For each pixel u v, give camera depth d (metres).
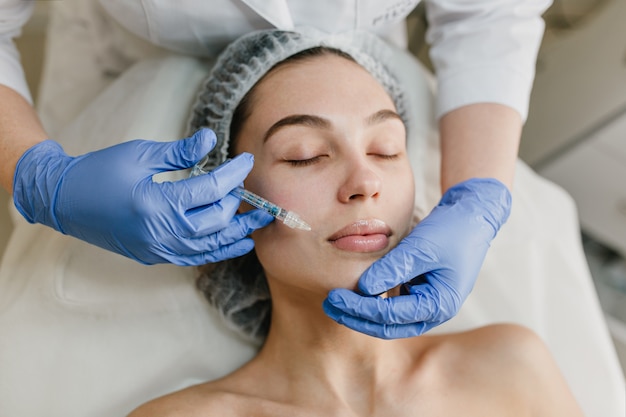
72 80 1.54
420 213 1.33
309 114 1.00
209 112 1.17
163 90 1.26
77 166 1.00
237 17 1.17
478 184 1.16
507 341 1.25
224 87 1.13
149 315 1.25
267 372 1.17
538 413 1.18
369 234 0.97
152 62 1.35
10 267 1.23
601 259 2.17
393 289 1.13
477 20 1.34
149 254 0.99
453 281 1.03
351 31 1.22
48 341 1.18
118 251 1.02
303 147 0.99
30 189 1.02
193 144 0.96
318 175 0.99
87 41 1.45
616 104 1.84
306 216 0.97
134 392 1.22
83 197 0.97
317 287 0.98
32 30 2.19
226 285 1.24
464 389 1.16
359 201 0.96
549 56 2.02
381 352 1.12
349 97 1.02
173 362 1.26
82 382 1.19
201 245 0.98
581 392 1.37
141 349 1.24
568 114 1.97
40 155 1.04
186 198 0.94
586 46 1.91
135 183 0.95
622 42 1.81
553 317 1.45
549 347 1.42
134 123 1.23
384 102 1.06
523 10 1.33
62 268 1.18
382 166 1.03
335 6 1.15
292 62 1.09
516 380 1.19
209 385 1.18
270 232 1.01
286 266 0.99
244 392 1.15
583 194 2.06
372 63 1.19
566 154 2.01
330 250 0.96
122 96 1.33
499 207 1.13
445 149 1.32
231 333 1.31
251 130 1.07
